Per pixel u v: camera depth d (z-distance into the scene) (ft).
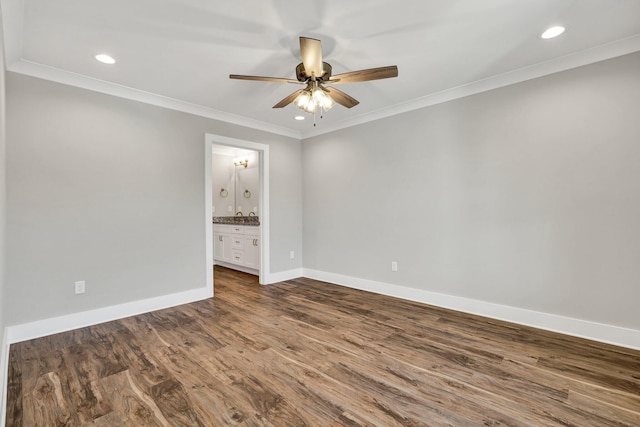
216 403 5.56
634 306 7.48
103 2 5.81
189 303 11.39
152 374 6.50
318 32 6.92
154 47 7.43
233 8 6.06
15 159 7.99
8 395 5.75
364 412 5.32
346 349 7.64
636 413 5.23
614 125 7.61
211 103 11.26
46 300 8.47
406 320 9.59
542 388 5.97
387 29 6.84
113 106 9.65
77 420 5.11
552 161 8.50
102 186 9.45
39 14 6.10
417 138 11.32
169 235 10.96
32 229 8.25
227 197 21.66
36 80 8.30
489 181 9.66
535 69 8.64
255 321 9.56
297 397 5.74
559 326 8.48
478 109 9.84
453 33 7.02
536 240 8.83
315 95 7.35
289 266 15.28
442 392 5.87
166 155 10.86
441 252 10.82
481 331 8.66
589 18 6.50
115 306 9.72
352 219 13.57
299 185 15.67
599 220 7.87
